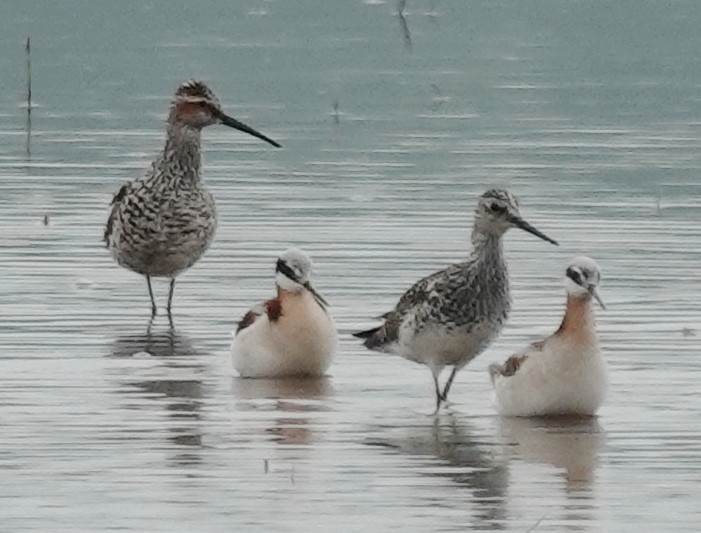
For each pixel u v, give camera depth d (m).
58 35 41.78
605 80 36.75
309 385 18.20
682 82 36.59
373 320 20.36
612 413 17.05
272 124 32.47
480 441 16.19
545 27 43.91
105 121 32.88
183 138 21.42
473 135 31.44
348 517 14.06
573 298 16.70
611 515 14.13
